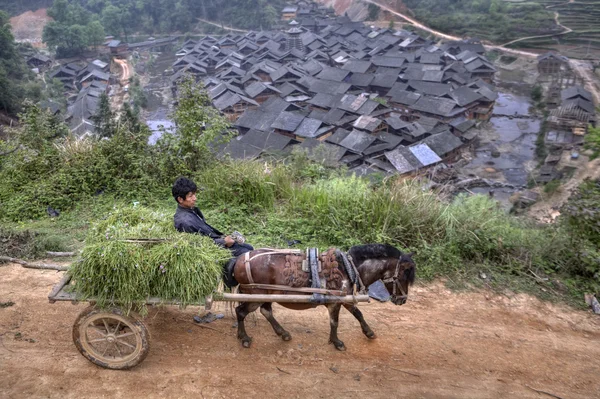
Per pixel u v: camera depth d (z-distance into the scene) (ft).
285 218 27.99
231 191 29.78
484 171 142.10
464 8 355.36
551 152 148.05
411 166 126.72
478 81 214.07
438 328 19.83
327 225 26.61
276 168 33.01
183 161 33.50
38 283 21.66
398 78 217.15
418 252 24.23
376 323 19.89
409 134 153.17
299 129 161.07
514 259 24.70
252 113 177.88
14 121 156.35
